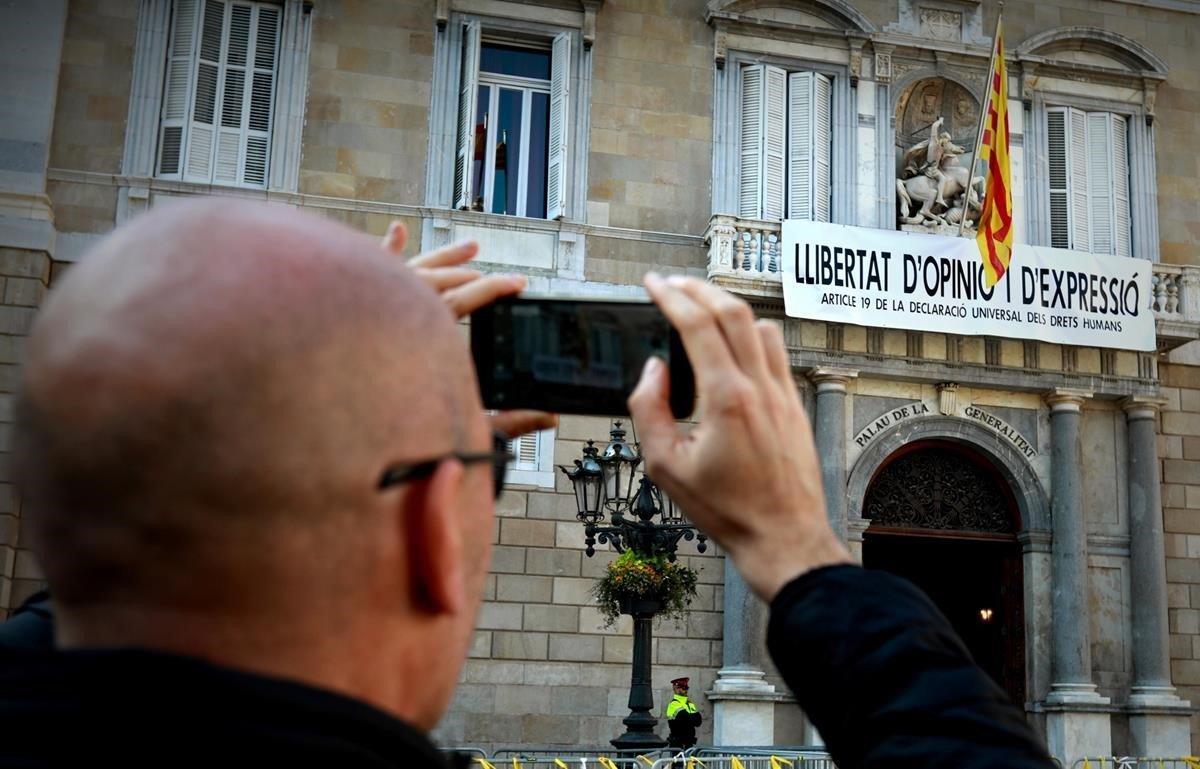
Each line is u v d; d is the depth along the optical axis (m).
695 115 19.28
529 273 18.28
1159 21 21.11
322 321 0.85
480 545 1.00
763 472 1.18
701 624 17.77
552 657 17.34
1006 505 19.30
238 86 18.19
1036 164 20.16
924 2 20.27
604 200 18.77
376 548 0.87
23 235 16.66
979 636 22.16
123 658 0.77
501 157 18.89
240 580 0.82
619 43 19.25
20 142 16.95
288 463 0.82
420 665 0.93
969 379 18.59
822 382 18.25
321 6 18.42
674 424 1.26
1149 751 17.92
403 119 18.36
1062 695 17.88
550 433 17.95
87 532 0.80
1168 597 19.12
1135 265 19.09
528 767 16.20
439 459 0.91
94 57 17.64
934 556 22.70
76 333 0.81
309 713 0.80
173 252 0.84
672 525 11.66
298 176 17.92
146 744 0.75
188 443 0.79
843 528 17.83
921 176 19.70
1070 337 18.70
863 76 19.83
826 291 18.02
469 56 18.61
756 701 17.08
